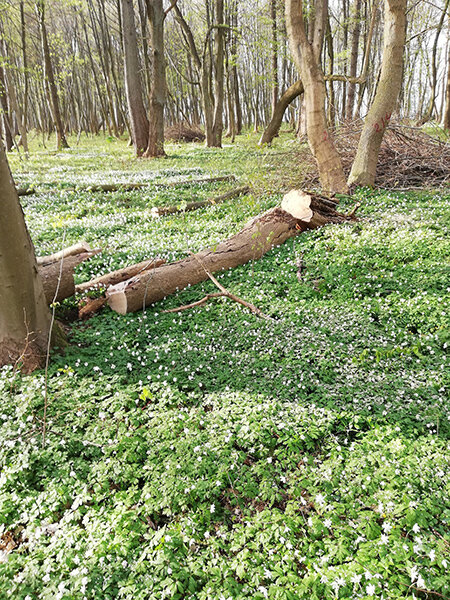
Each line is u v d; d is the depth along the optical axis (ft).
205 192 44.11
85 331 19.39
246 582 8.95
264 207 34.73
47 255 25.91
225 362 16.79
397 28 33.30
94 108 176.65
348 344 17.70
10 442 12.11
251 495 10.92
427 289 21.07
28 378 15.19
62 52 143.33
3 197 13.70
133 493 11.02
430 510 10.02
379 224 28.71
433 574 8.66
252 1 113.19
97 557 9.37
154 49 75.10
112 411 13.66
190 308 21.56
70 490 11.14
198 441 12.35
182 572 9.00
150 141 79.41
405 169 38.93
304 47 33.99
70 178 52.49
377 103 35.96
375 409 13.76
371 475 11.07
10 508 10.66
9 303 15.24
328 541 9.56
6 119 94.63
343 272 23.52
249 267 25.67
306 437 12.52
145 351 17.75
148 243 29.37
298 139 81.92
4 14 96.94
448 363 16.02
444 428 12.94
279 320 19.72
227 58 115.34
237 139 122.11
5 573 9.14
